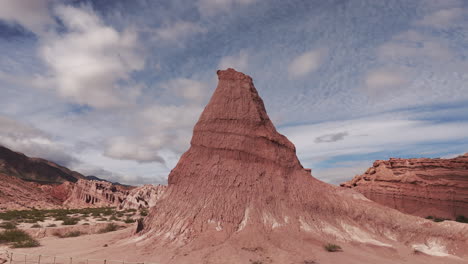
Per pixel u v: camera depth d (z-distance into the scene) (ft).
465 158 193.77
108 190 370.53
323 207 97.76
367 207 101.30
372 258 76.95
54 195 421.59
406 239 92.38
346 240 87.25
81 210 252.21
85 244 90.68
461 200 181.16
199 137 106.01
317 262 70.64
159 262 68.08
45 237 112.27
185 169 101.55
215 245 77.61
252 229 82.99
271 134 107.14
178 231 83.82
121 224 135.33
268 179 97.91
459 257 81.66
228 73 115.85
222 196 90.84
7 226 125.90
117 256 73.10
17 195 319.06
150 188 294.05
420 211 191.62
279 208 92.22
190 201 92.22
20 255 77.20
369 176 236.22
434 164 204.44
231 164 98.48
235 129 104.06
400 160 223.92
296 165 107.86
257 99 113.91
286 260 70.59
